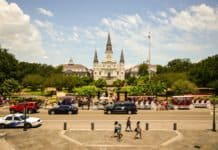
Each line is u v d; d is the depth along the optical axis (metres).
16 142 32.72
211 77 118.94
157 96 83.62
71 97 82.69
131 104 54.59
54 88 139.88
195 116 50.56
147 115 52.25
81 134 36.00
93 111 59.75
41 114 54.66
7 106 70.69
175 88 98.44
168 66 188.50
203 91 104.69
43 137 34.66
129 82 169.12
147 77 118.38
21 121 40.78
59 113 54.28
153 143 31.61
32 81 141.50
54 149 29.92
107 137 34.34
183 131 37.53
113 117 49.97
